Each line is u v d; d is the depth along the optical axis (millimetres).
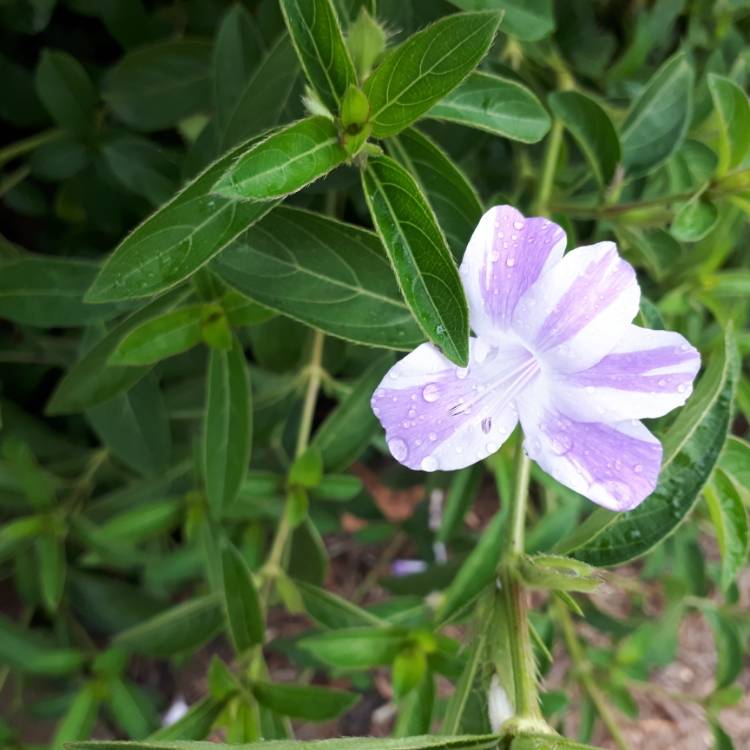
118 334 167
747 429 353
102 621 277
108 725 313
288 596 196
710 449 130
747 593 365
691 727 367
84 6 224
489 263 107
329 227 132
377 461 348
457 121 139
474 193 140
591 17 219
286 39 154
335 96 114
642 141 177
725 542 145
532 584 125
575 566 119
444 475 264
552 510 214
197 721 168
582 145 173
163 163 222
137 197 246
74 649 248
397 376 110
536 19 158
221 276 134
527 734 111
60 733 222
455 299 104
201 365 228
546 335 109
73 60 216
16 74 240
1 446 235
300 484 202
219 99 186
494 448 115
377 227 110
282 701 171
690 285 196
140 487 241
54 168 231
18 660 227
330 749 99
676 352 106
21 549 230
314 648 183
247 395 168
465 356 103
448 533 231
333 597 196
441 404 112
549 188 185
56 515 233
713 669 381
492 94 139
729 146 145
